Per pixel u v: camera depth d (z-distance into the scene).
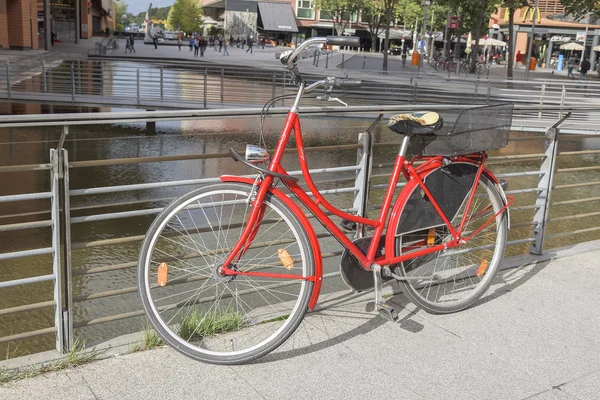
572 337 3.42
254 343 3.12
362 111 3.32
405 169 3.28
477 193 3.60
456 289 3.89
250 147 2.84
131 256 9.36
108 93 21.02
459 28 50.88
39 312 7.54
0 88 20.67
